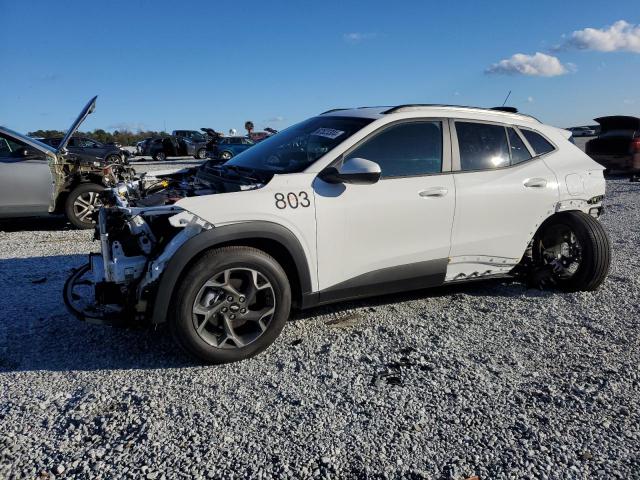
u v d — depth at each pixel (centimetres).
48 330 405
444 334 395
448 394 311
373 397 306
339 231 375
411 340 384
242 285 351
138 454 256
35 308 454
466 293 489
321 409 294
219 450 259
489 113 462
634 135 1445
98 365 348
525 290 500
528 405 299
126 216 330
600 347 374
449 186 417
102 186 861
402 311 442
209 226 332
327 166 380
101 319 341
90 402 301
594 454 257
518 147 468
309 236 364
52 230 861
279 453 257
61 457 254
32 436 270
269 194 355
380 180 395
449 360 353
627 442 266
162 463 250
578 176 485
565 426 279
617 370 340
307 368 342
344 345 376
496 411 293
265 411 293
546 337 391
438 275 428
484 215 434
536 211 462
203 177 433
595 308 447
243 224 340
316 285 376
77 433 272
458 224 423
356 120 416
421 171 412
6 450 259
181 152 2636
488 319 425
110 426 278
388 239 396
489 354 362
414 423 281
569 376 333
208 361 344
